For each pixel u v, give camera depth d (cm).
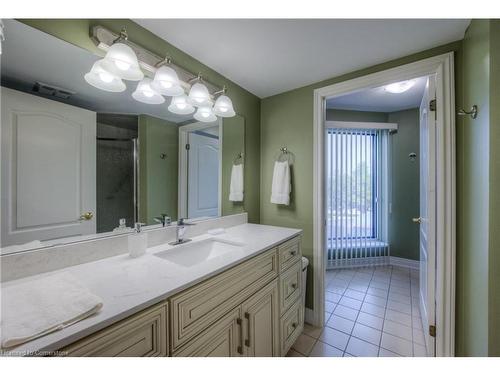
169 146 140
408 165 302
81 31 98
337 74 172
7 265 79
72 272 88
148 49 122
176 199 145
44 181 92
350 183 306
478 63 109
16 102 85
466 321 125
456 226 134
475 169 114
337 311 206
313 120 188
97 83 106
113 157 114
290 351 156
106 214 111
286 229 175
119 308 61
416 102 278
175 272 87
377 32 125
